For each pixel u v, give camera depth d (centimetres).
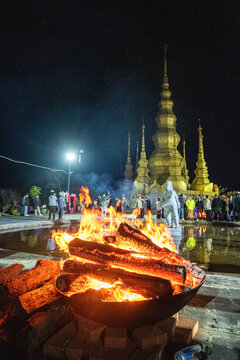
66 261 318
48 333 279
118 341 251
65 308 304
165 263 284
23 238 1052
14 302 293
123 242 331
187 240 1098
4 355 262
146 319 264
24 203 1992
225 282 488
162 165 4222
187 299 276
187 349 269
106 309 251
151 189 3650
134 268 288
